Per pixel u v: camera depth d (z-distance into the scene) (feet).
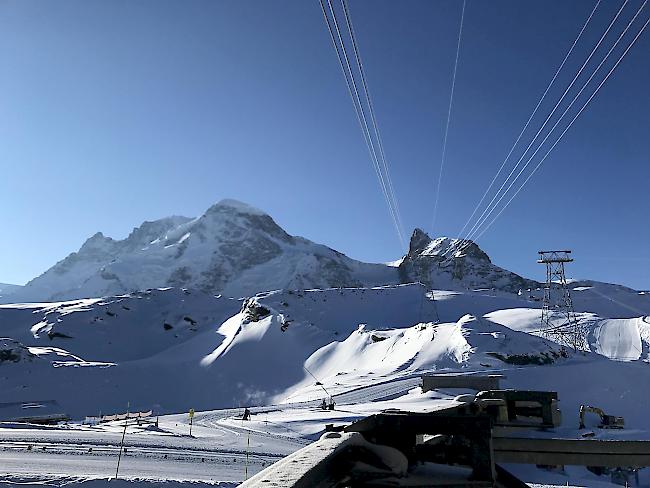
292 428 124.06
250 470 72.90
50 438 95.09
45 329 489.67
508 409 34.53
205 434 115.03
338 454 9.20
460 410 27.45
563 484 59.77
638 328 357.82
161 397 358.64
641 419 198.08
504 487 11.23
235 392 358.02
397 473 9.57
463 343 295.48
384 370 287.28
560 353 290.56
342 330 467.52
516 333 308.19
